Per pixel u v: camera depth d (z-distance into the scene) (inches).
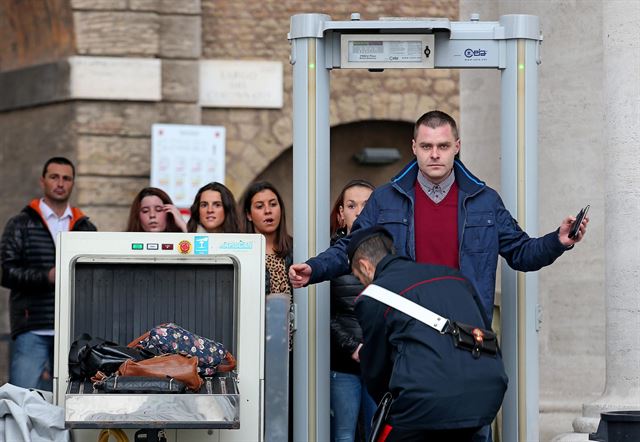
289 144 1374.3
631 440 539.2
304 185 624.7
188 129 1280.8
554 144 800.9
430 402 510.9
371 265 542.6
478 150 844.6
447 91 1409.9
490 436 607.2
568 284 802.8
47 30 1330.0
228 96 1360.7
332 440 653.9
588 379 797.2
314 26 622.2
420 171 583.5
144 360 532.4
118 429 547.8
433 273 532.4
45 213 832.3
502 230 582.2
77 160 1300.4
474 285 576.1
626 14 658.2
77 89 1300.4
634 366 652.1
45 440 549.3
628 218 654.5
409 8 1407.5
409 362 516.1
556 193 800.3
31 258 825.5
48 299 820.6
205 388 535.2
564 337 804.0
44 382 823.7
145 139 1312.7
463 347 518.6
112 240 569.3
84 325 575.8
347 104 1398.9
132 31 1314.0
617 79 660.1
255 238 571.2
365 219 585.0
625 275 653.9
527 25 626.8
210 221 700.0
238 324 566.9
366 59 623.8
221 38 1366.9
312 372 624.1
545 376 809.5
